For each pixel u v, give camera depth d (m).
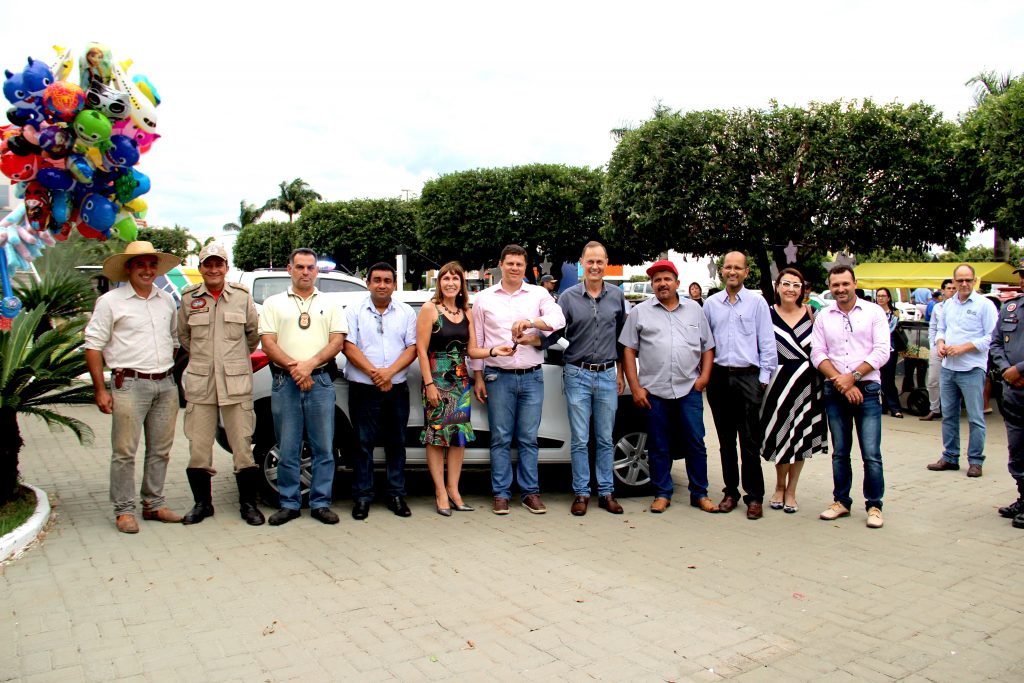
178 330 5.59
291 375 5.45
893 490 6.73
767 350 5.79
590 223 25.42
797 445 5.80
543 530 5.50
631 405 6.43
